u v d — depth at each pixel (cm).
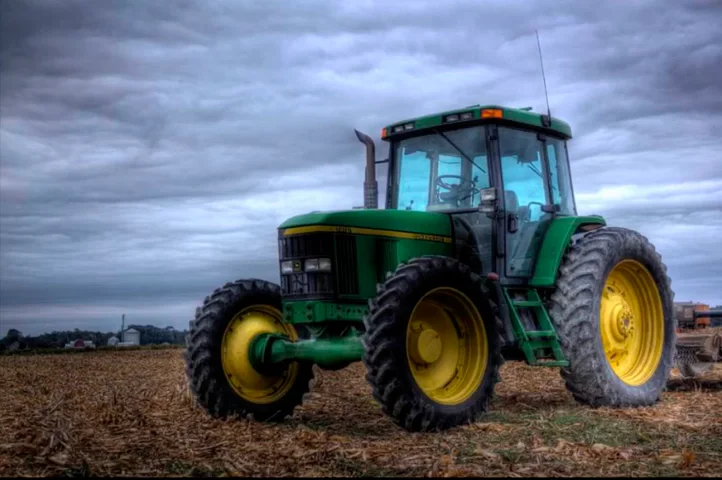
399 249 648
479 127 705
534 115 739
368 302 610
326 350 626
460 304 621
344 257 627
